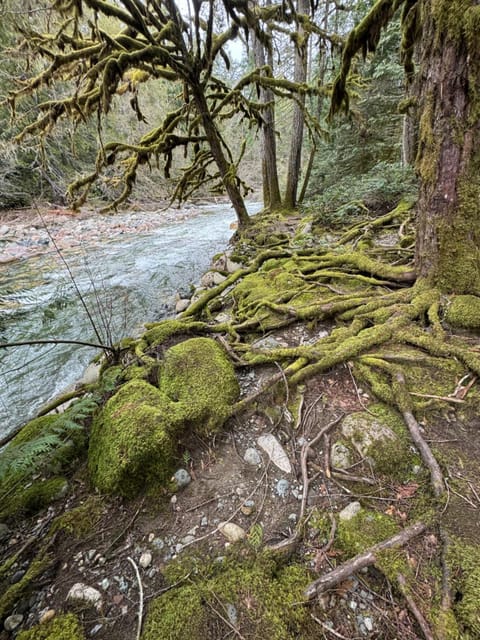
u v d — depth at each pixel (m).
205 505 1.46
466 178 2.19
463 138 2.11
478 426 1.62
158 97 17.12
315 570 1.15
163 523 1.41
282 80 6.62
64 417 1.83
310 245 5.33
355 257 3.54
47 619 1.10
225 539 1.30
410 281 2.84
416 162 2.43
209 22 4.78
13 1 5.29
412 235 4.24
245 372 2.32
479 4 1.79
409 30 2.81
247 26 5.43
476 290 2.31
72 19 4.69
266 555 1.21
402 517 1.27
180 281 5.83
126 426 1.67
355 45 3.22
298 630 1.00
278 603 1.06
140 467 1.54
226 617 1.04
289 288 3.55
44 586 1.20
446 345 2.02
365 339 2.21
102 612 1.11
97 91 5.14
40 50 5.12
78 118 5.57
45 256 7.68
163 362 2.27
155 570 1.22
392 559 1.09
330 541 1.23
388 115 8.45
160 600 1.11
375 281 3.11
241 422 1.89
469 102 2.02
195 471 1.62
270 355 2.33
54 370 3.47
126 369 2.38
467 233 2.29
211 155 7.27
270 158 10.04
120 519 1.45
